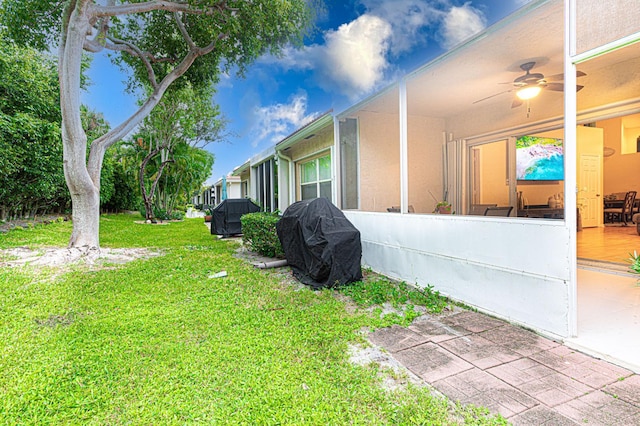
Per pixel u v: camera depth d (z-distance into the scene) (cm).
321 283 466
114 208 2188
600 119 503
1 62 859
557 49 389
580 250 561
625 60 461
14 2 675
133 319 348
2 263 595
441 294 407
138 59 908
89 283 486
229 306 388
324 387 219
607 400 195
